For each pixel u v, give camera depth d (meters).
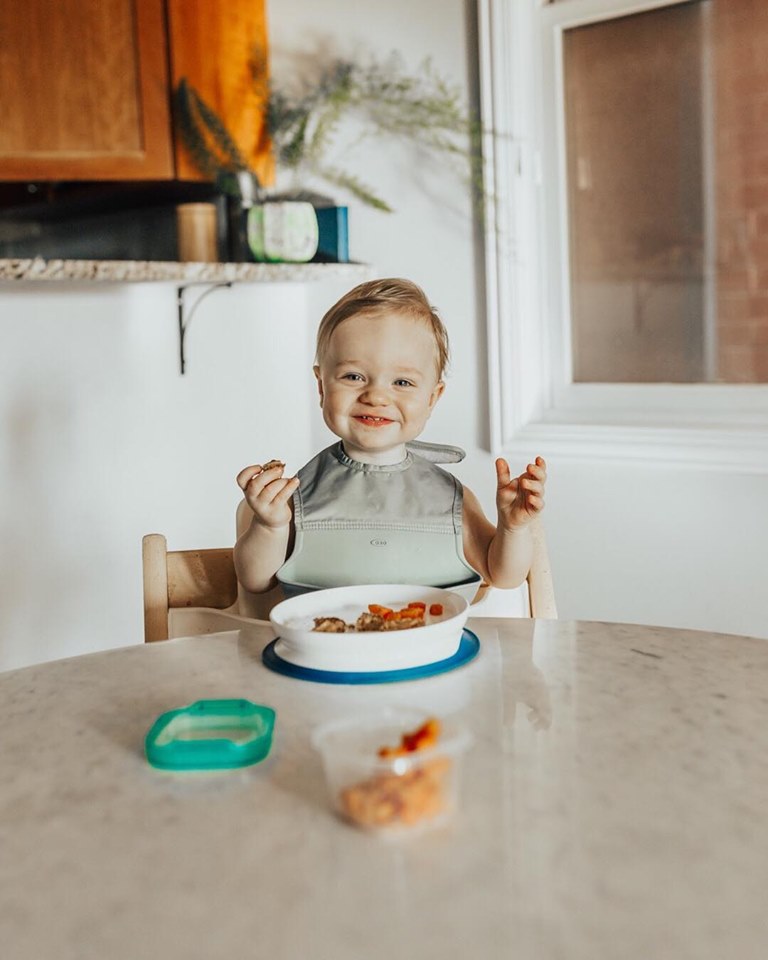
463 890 0.59
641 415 2.21
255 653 1.05
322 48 2.49
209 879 0.61
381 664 0.95
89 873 0.62
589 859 0.62
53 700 0.93
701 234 2.13
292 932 0.55
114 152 2.02
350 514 1.23
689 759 0.76
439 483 1.26
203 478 2.44
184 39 2.09
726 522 2.05
